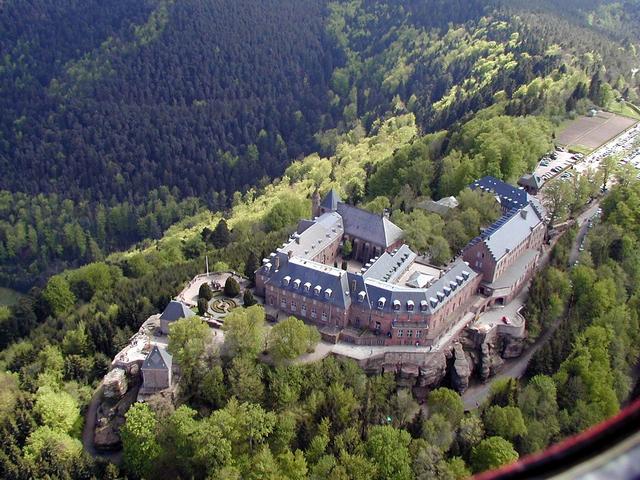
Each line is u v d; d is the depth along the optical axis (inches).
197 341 6633.9
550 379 6609.3
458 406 6358.3
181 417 6063.0
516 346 7519.7
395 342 7062.0
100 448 6501.0
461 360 7076.8
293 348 6594.5
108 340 7618.1
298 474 5615.2
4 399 6732.3
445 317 7298.2
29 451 6269.7
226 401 6505.9
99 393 7076.8
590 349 7096.5
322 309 7229.3
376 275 7647.6
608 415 6461.6
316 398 6328.7
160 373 6515.8
